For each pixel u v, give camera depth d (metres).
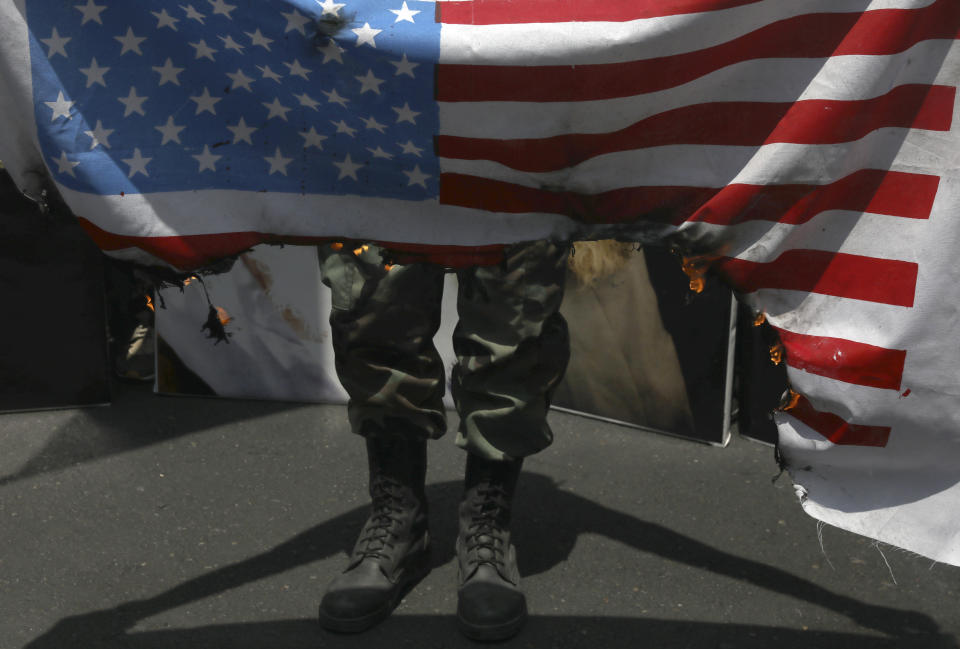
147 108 1.40
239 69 1.41
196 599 1.87
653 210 1.44
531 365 1.75
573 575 1.96
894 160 1.31
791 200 1.38
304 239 1.49
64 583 1.91
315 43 1.41
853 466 1.43
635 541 2.07
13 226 2.48
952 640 1.76
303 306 2.65
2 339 2.55
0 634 1.76
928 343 1.34
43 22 1.36
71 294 2.57
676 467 2.39
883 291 1.35
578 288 2.54
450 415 2.67
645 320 2.48
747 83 1.36
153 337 2.77
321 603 1.80
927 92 1.28
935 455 1.39
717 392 2.44
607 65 1.38
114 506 2.20
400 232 1.49
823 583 1.93
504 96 1.41
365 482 2.31
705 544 2.06
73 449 2.45
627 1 1.37
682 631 1.79
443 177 1.47
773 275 1.41
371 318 1.71
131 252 1.45
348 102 1.43
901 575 1.95
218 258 1.46
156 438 2.51
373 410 1.79
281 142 1.44
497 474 1.86
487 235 1.49
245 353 2.69
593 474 2.35
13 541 2.05
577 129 1.42
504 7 1.40
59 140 1.39
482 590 1.79
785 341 1.42
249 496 2.25
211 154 1.43
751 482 2.31
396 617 1.83
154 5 1.37
